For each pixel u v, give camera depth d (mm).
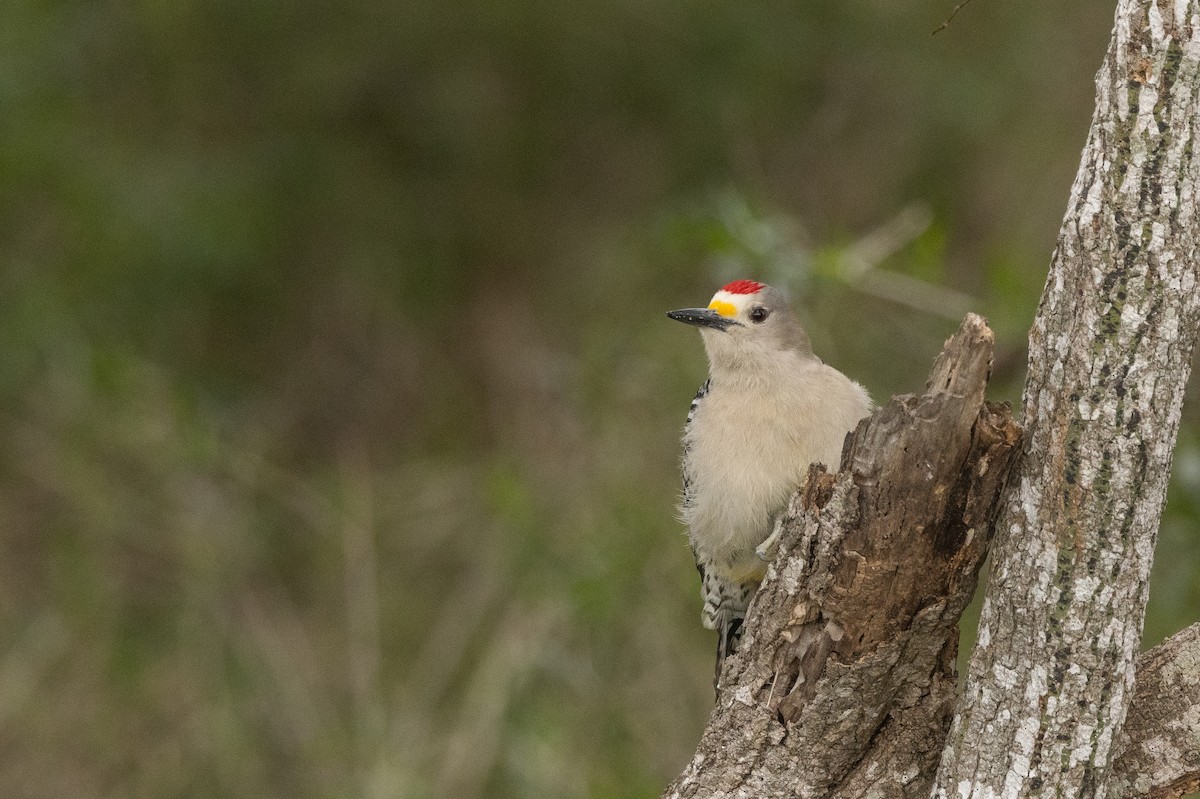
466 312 16234
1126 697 5598
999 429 5457
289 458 15336
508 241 15867
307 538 14359
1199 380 10062
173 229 14039
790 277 10320
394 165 15570
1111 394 5371
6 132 14156
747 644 6195
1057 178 14602
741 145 14992
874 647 5836
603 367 13719
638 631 12391
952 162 14992
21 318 14164
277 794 12688
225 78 14992
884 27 14930
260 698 13250
